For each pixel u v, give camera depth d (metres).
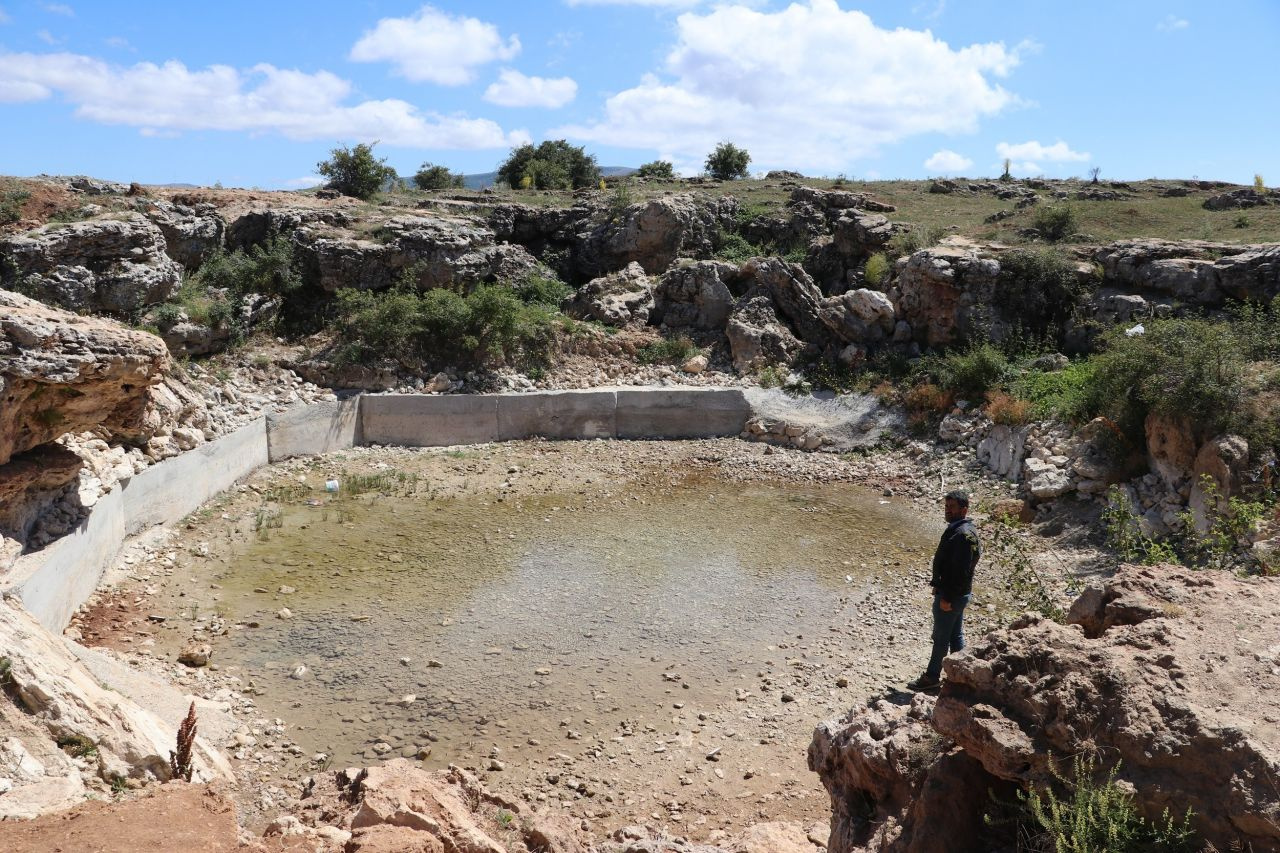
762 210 31.02
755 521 14.77
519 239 28.12
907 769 4.85
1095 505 13.84
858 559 13.07
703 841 6.71
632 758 7.93
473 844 5.32
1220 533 10.30
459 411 18.81
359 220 23.06
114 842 4.30
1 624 6.70
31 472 9.84
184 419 14.77
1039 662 4.43
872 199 30.36
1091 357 17.55
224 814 4.66
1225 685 4.14
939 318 20.70
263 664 9.51
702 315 23.48
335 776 6.89
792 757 7.95
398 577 12.04
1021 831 4.12
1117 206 28.27
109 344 10.16
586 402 19.50
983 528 14.06
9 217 17.48
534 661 9.77
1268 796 3.53
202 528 13.55
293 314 21.05
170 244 19.97
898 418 18.84
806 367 21.48
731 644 10.29
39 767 5.30
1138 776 3.80
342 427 18.14
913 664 9.72
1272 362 13.99
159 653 9.53
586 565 12.67
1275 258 18.12
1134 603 4.99
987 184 35.50
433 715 8.61
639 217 26.56
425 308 20.09
